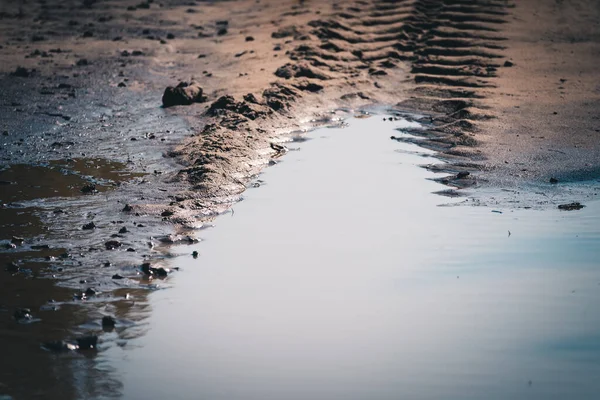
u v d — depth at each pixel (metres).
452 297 12.27
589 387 9.95
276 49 29.34
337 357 10.65
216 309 11.95
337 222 15.34
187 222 15.24
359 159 19.28
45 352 10.71
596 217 15.55
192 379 10.12
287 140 20.89
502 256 13.79
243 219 15.55
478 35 30.42
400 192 17.02
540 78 26.11
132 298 12.27
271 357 10.63
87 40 32.47
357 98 24.64
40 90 24.59
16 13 37.53
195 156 18.48
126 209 15.61
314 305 12.03
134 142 20.02
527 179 17.78
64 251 13.79
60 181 17.23
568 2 35.00
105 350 10.80
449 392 9.86
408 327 11.39
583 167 18.41
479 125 21.42
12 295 12.20
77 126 21.31
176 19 36.12
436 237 14.61
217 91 24.48
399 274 13.12
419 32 30.98
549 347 10.84
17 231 14.56
